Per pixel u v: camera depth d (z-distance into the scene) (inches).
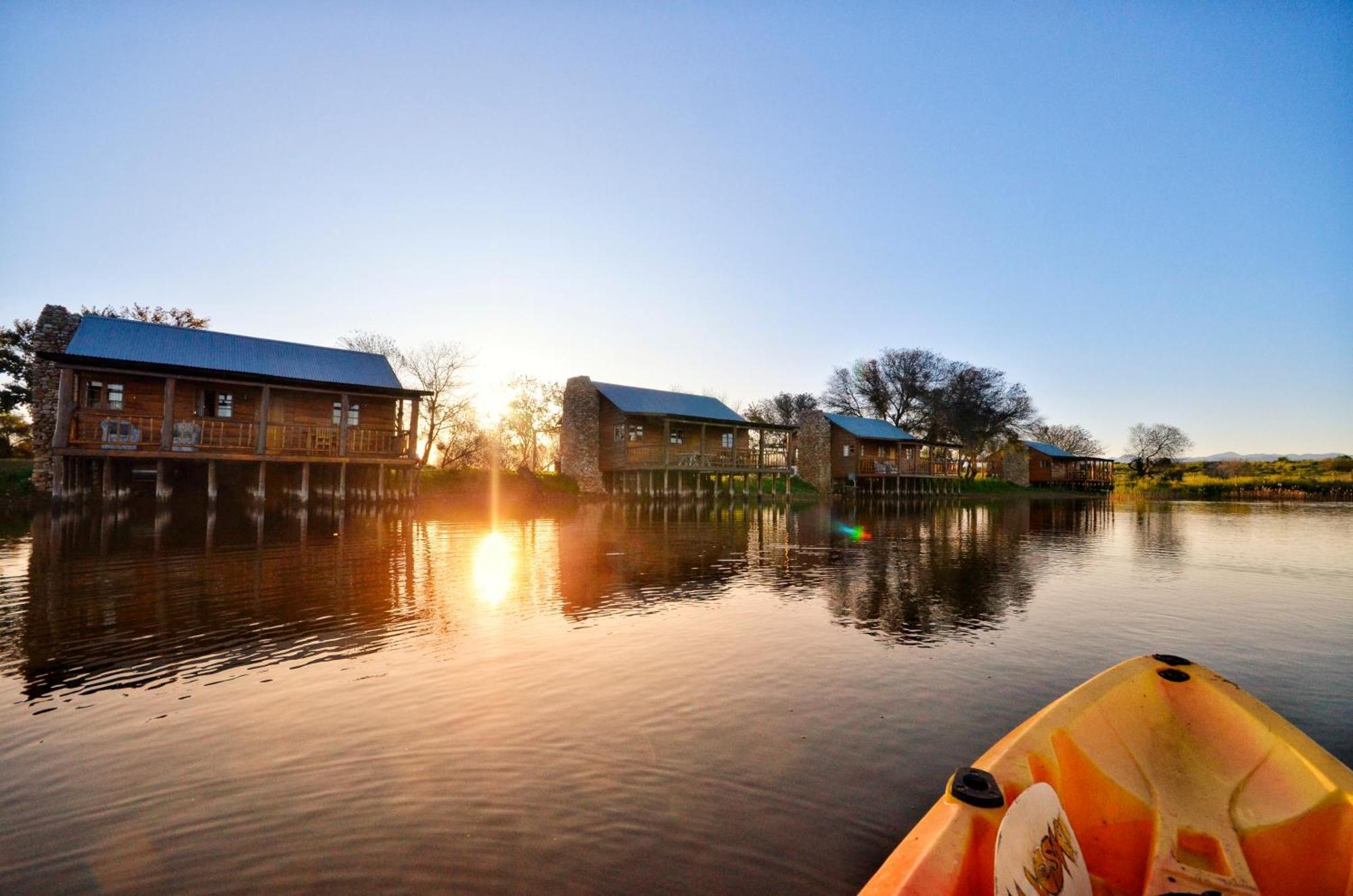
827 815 181.9
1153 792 163.6
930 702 271.1
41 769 202.5
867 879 153.5
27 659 305.9
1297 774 154.9
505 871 155.3
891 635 378.6
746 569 618.5
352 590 468.8
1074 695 188.1
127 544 641.6
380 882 150.3
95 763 206.8
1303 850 143.2
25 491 1069.1
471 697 267.6
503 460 2112.5
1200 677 195.8
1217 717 180.1
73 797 186.4
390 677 289.7
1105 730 177.2
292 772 202.4
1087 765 165.9
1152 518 1471.5
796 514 1381.6
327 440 1140.5
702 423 1695.4
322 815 179.0
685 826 175.3
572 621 398.6
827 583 549.6
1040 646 360.2
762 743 228.7
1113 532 1090.7
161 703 255.3
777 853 163.5
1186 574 631.2
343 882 150.2
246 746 219.9
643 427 1702.8
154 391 1029.2
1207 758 171.0
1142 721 185.5
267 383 1031.6
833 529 1044.5
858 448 2135.8
